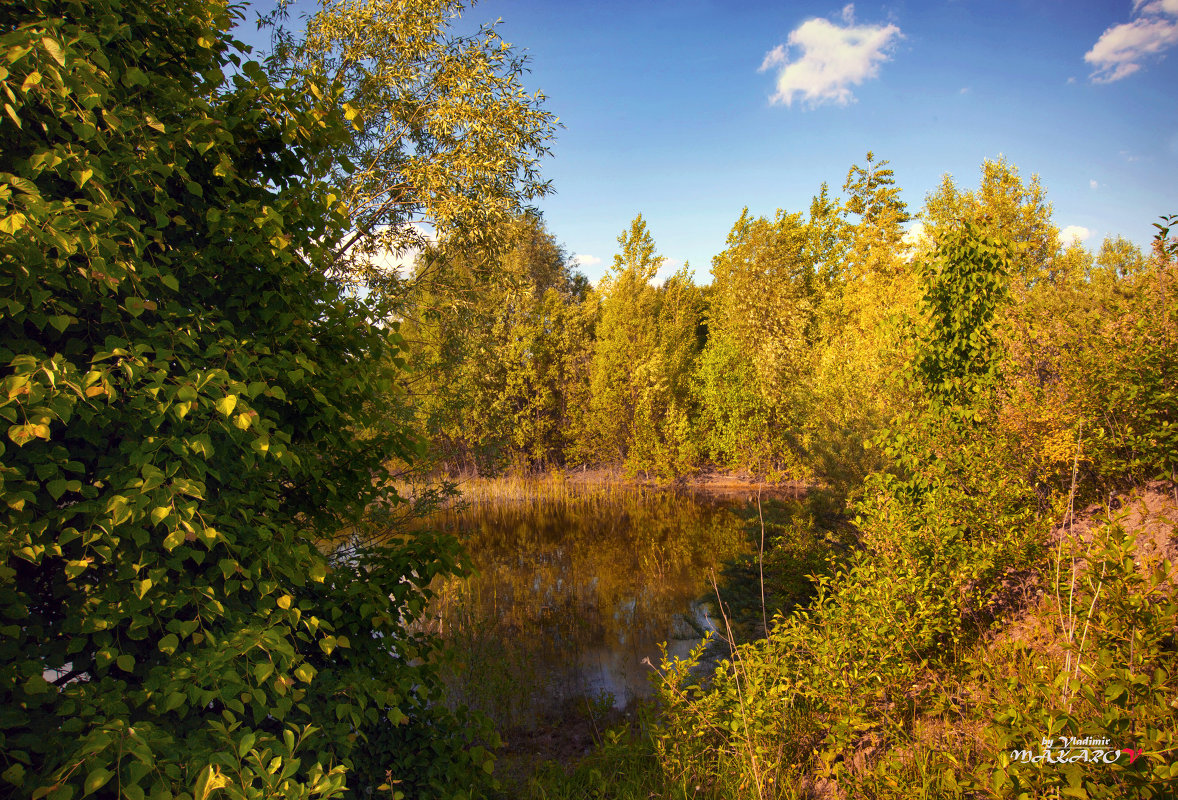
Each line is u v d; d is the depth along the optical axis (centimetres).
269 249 300
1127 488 506
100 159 231
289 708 223
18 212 179
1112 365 520
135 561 224
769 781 414
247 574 241
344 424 350
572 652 826
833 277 3309
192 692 199
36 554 194
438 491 784
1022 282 801
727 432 2200
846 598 521
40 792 154
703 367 2350
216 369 233
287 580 307
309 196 335
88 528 206
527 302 2173
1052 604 454
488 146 925
